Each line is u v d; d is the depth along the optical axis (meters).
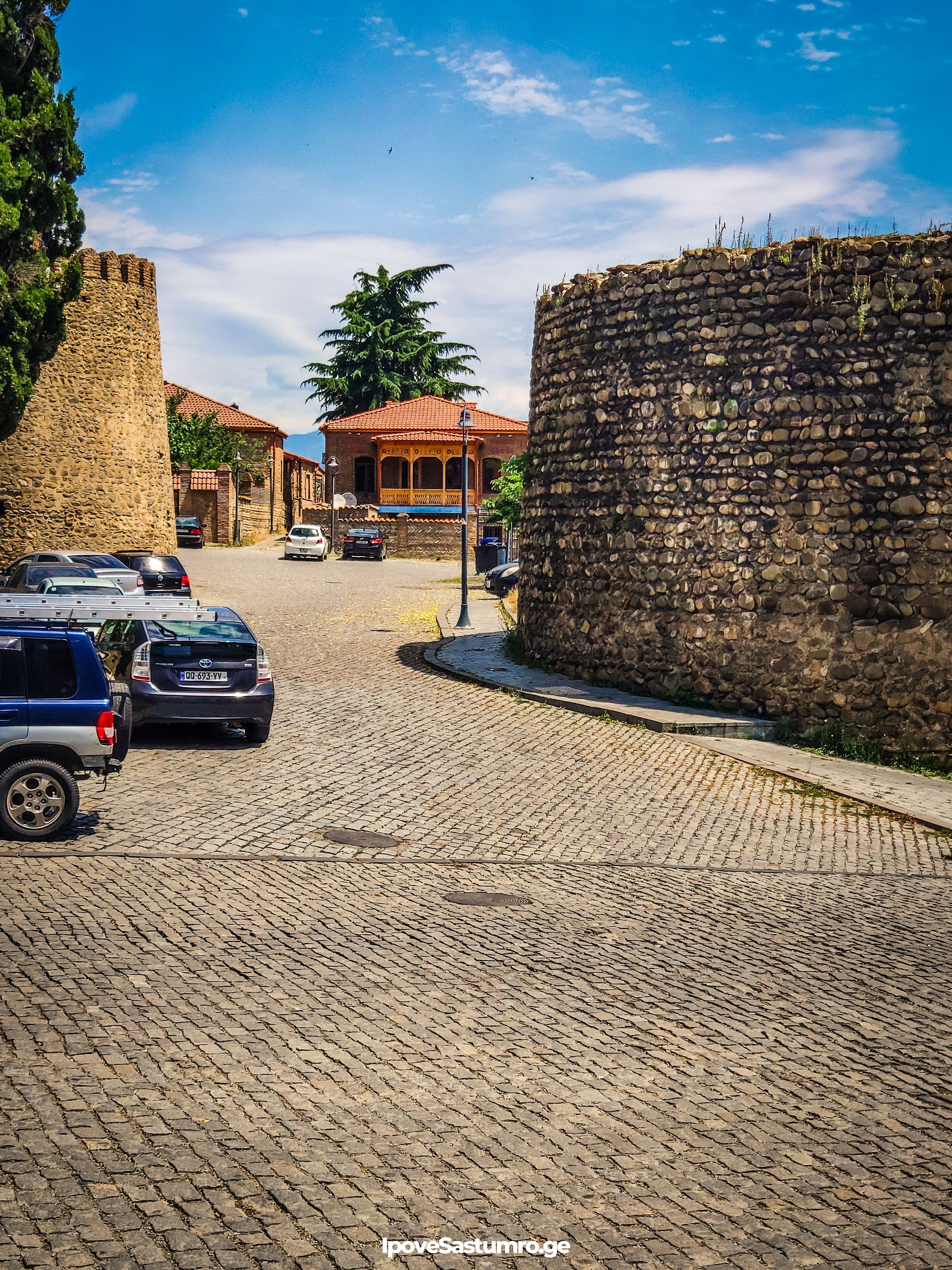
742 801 14.31
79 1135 5.15
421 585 41.09
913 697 17.48
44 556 28.75
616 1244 4.58
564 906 9.66
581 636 20.80
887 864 12.10
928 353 17.20
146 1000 6.82
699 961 8.36
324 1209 4.69
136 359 41.88
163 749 14.85
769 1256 4.56
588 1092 5.98
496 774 14.68
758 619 18.36
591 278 20.28
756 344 18.22
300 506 66.06
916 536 17.36
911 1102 6.11
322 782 13.65
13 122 24.45
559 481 21.31
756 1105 5.96
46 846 10.32
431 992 7.32
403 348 77.56
